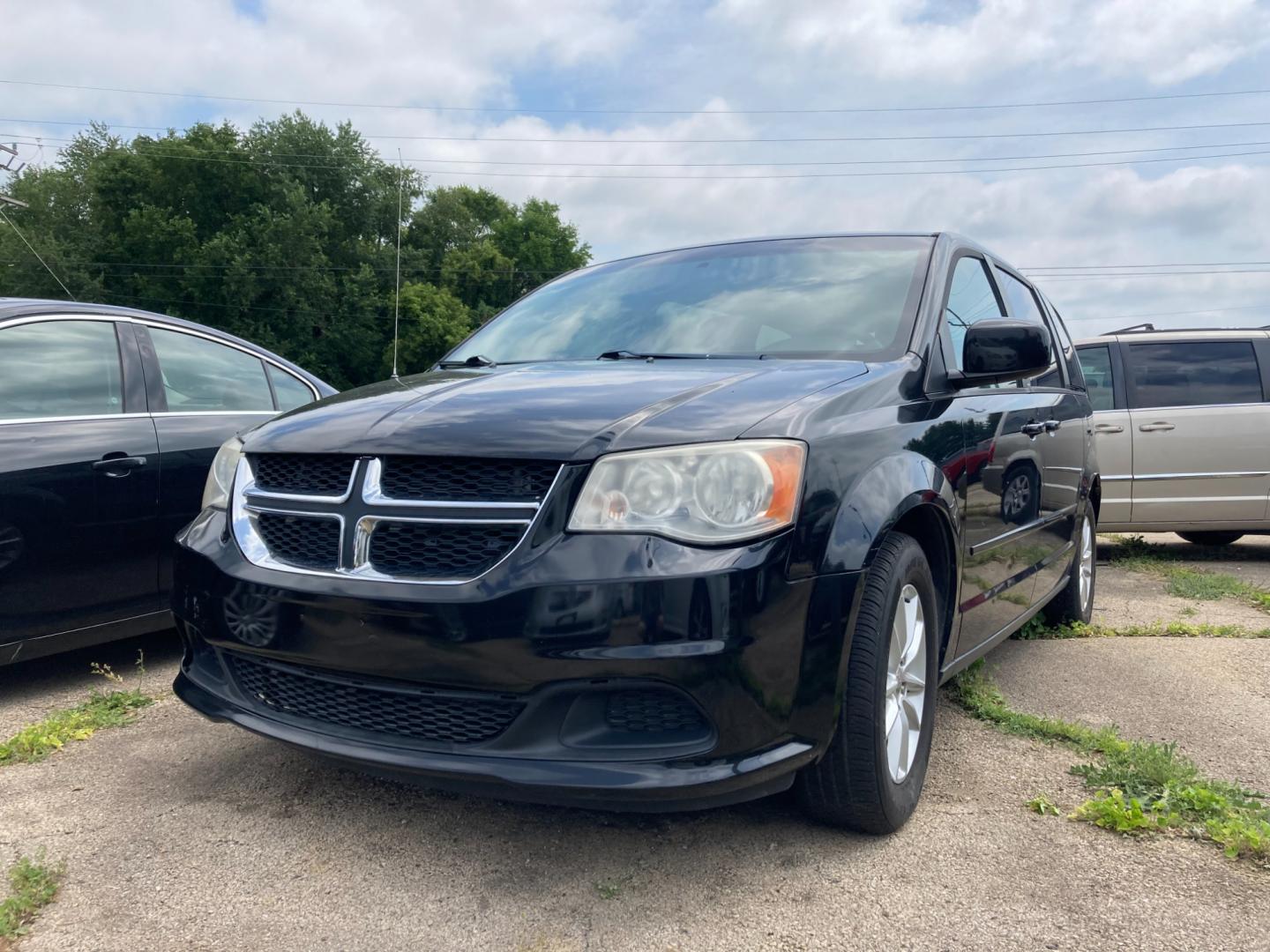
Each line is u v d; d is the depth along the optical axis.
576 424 2.17
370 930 1.99
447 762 2.06
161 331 4.06
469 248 52.59
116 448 3.66
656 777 1.96
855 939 1.95
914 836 2.41
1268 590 6.11
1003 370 2.83
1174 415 7.12
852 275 3.25
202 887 2.16
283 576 2.25
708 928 1.99
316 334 43.91
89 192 43.59
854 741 2.23
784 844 2.37
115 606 3.65
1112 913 2.04
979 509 2.93
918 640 2.54
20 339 3.55
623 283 3.67
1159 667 4.02
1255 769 2.91
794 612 2.03
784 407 2.23
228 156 43.06
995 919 2.02
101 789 2.70
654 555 1.97
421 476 2.18
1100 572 6.99
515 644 1.97
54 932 1.97
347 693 2.26
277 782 2.74
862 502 2.20
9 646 3.35
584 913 2.05
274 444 2.45
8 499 3.31
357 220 47.53
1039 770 2.86
